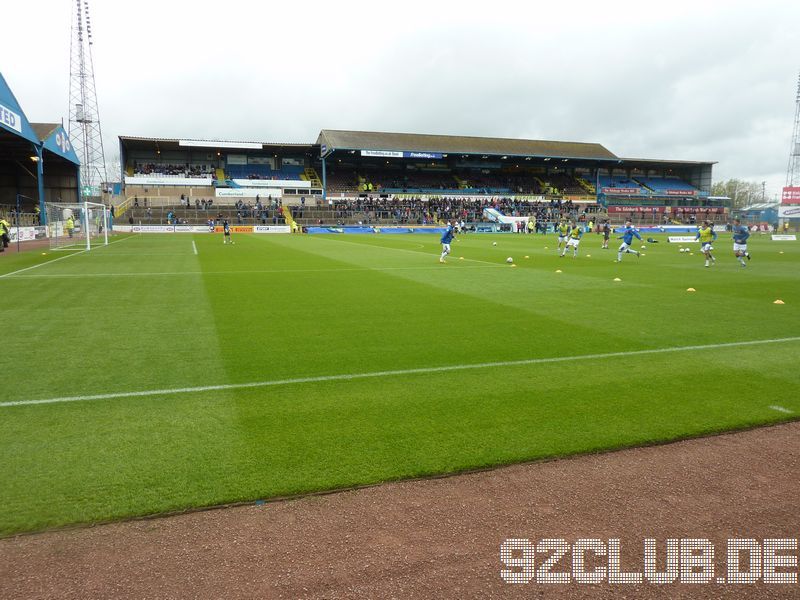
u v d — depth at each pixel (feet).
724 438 16.11
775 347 27.14
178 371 22.34
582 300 41.47
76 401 18.69
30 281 49.52
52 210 122.01
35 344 26.71
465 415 17.65
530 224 199.52
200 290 45.14
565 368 23.24
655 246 119.44
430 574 9.85
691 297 43.24
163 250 90.43
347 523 11.41
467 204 221.87
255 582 9.56
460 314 35.50
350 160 227.20
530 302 40.40
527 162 245.45
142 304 38.19
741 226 72.33
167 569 9.91
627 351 26.17
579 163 250.98
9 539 10.78
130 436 15.76
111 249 92.02
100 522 11.37
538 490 12.92
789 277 58.08
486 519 11.66
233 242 117.91
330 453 14.71
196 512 11.79
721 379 21.81
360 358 24.62
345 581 9.61
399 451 14.88
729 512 12.12
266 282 50.78
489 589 9.52
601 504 12.35
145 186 191.42
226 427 16.51
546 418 17.43
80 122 205.16
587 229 197.16
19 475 13.34
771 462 14.55
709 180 262.88
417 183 233.55
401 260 75.36
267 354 25.20
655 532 11.33
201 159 215.72
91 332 29.45
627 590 9.68
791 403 18.99
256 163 222.48
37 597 9.15
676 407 18.53
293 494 12.55
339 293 44.24
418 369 22.95
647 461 14.55
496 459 14.44
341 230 182.39
